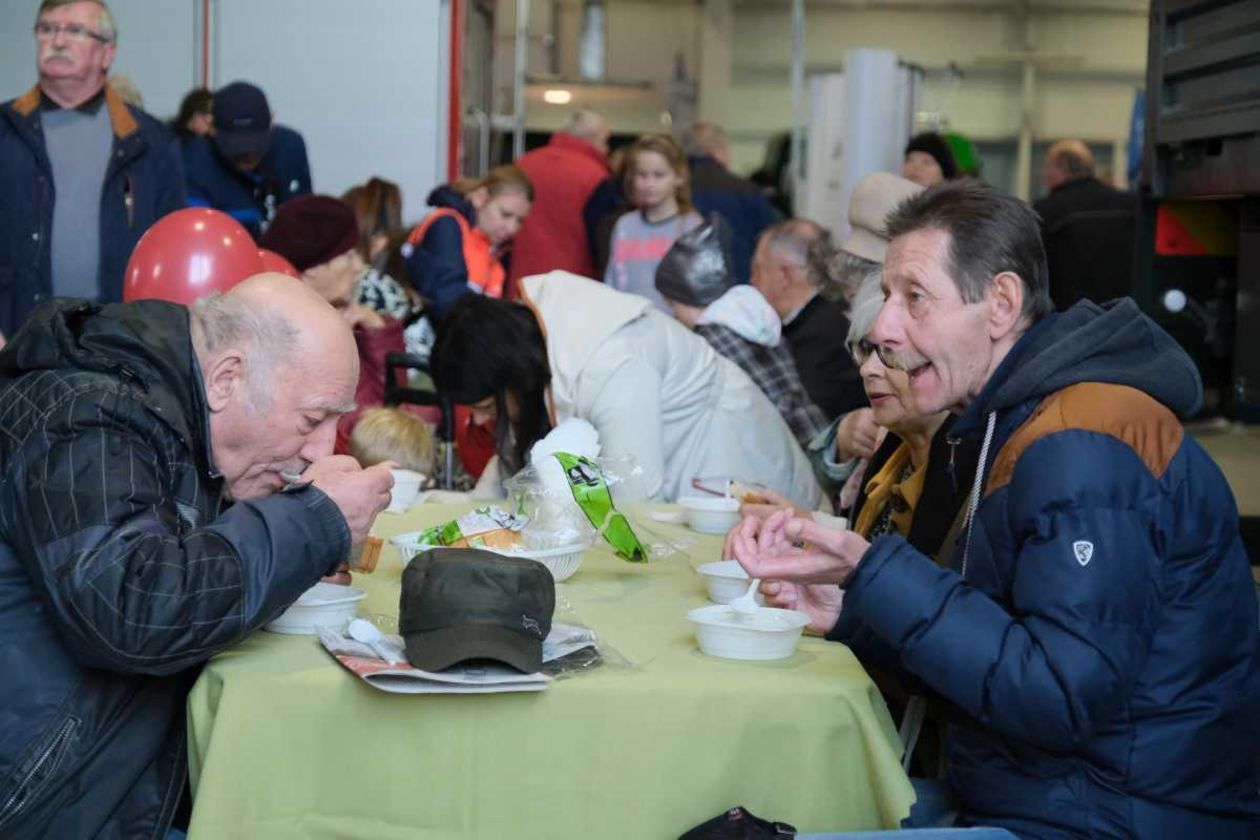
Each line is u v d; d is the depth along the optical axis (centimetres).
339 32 733
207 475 224
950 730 225
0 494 212
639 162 655
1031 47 994
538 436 357
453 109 740
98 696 212
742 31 961
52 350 219
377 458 407
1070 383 218
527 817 209
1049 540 204
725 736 210
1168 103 397
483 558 217
